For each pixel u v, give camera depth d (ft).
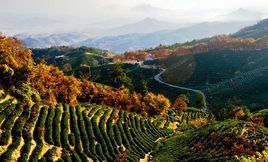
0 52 310.45
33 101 283.79
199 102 623.36
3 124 223.71
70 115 292.61
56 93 343.46
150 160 279.28
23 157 205.05
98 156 253.44
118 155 269.85
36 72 333.83
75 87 366.63
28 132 230.48
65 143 246.88
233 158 209.87
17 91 272.10
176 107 540.93
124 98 418.10
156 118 435.12
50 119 262.06
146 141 324.39
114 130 311.27
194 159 239.30
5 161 193.98
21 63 328.70
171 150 290.97
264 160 190.60
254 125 276.82
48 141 239.71
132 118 364.17
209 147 257.34
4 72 285.43
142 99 466.70
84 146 260.62
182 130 414.21
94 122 303.07
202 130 326.24
